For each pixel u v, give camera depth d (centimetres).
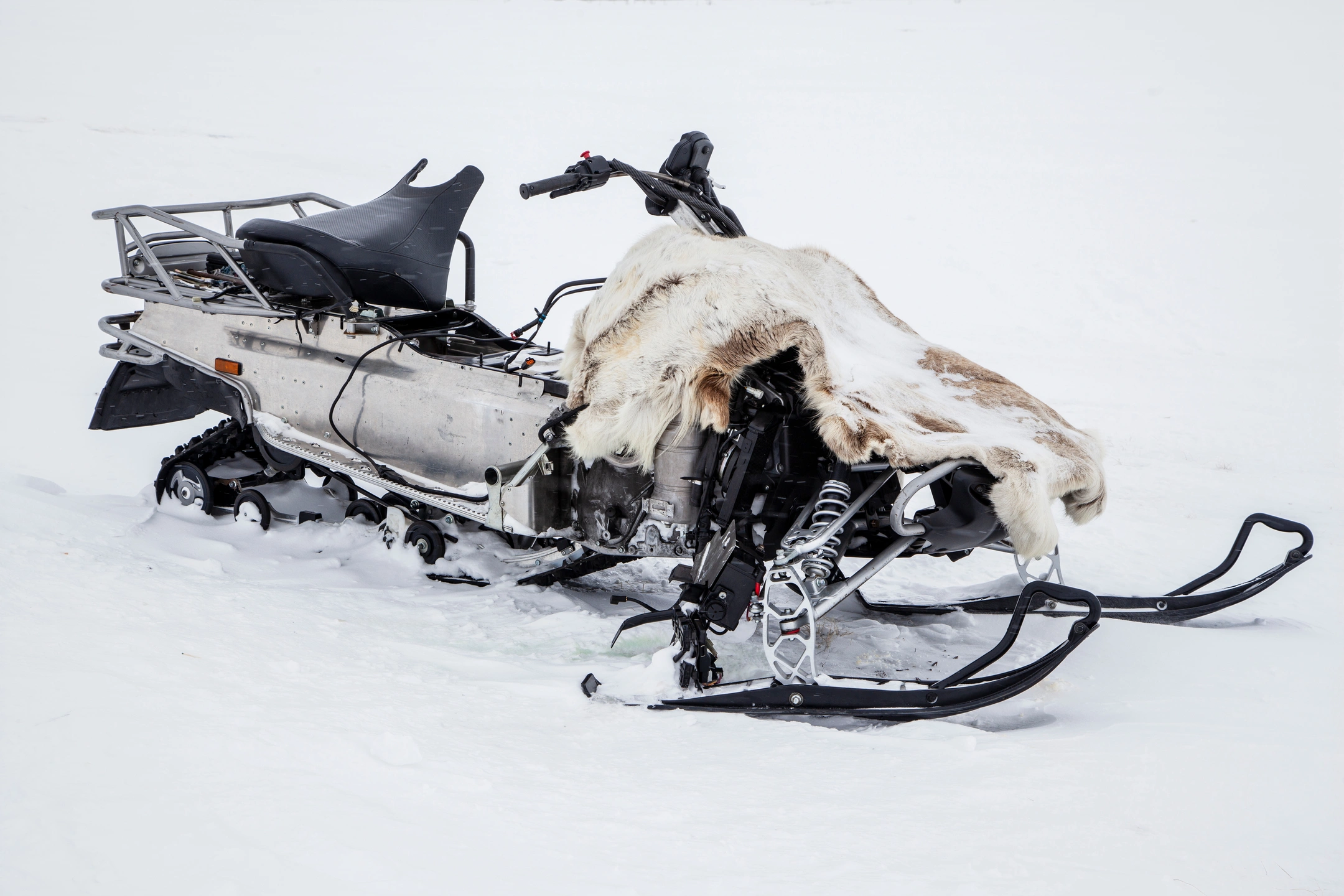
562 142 1994
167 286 558
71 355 887
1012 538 366
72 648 340
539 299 1138
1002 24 3847
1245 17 3816
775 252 430
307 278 510
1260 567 565
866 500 387
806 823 275
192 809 256
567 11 4344
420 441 491
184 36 3328
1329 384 987
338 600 455
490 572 507
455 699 355
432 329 534
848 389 375
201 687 327
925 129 2236
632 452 414
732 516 389
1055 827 275
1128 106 2508
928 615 483
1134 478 731
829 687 359
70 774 265
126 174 1614
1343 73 2869
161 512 557
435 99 2439
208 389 557
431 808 270
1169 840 268
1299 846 265
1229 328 1176
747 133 2144
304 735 302
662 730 346
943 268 1366
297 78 2705
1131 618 475
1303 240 1538
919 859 256
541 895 233
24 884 223
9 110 2055
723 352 376
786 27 3872
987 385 429
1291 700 372
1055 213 1655
